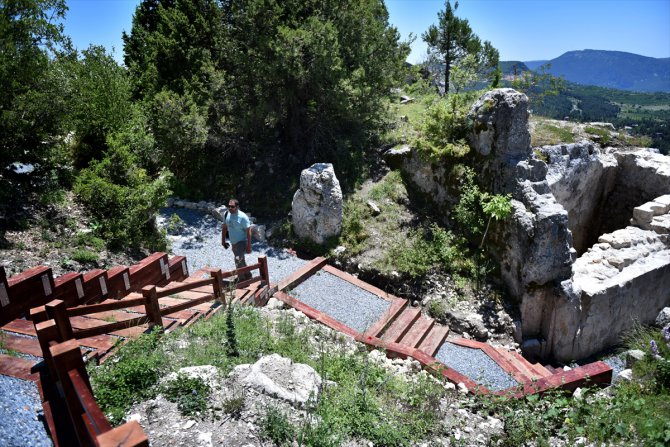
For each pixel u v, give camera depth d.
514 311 11.34
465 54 24.53
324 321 9.55
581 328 10.90
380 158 15.80
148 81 16.91
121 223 10.82
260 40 14.70
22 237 9.31
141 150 13.72
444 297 11.62
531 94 22.92
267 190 15.45
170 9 17.55
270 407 4.82
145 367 5.17
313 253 13.13
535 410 5.90
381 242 13.01
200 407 4.77
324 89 14.97
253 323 7.39
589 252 12.48
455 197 13.30
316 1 16.44
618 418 5.23
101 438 2.82
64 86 10.51
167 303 7.82
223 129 15.52
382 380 6.36
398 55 17.61
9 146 9.98
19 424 4.15
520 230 10.98
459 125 13.45
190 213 14.84
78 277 6.92
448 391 6.68
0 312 5.93
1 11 9.62
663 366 6.10
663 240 12.61
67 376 3.76
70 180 11.84
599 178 15.10
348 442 4.85
